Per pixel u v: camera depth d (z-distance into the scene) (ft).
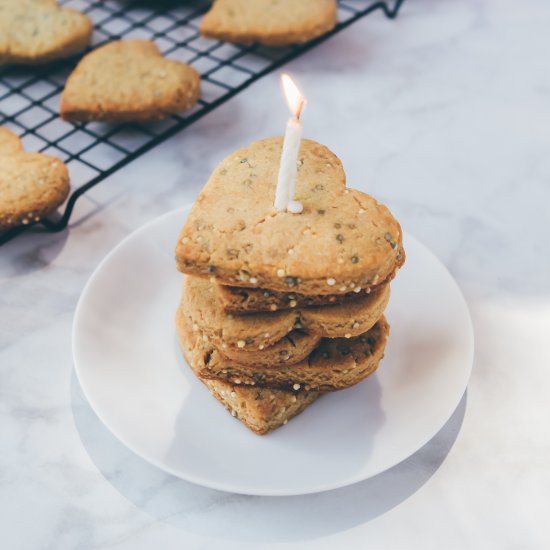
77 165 1.86
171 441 1.46
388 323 1.59
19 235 1.76
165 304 1.61
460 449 1.52
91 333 1.55
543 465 1.51
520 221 1.80
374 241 1.42
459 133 1.94
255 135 1.92
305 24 1.99
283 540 1.44
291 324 1.46
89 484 1.49
